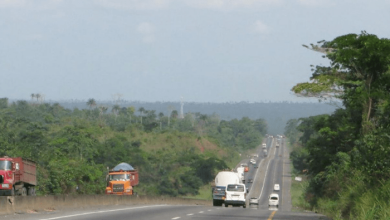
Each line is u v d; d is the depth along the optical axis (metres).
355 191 87.19
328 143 172.25
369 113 133.75
